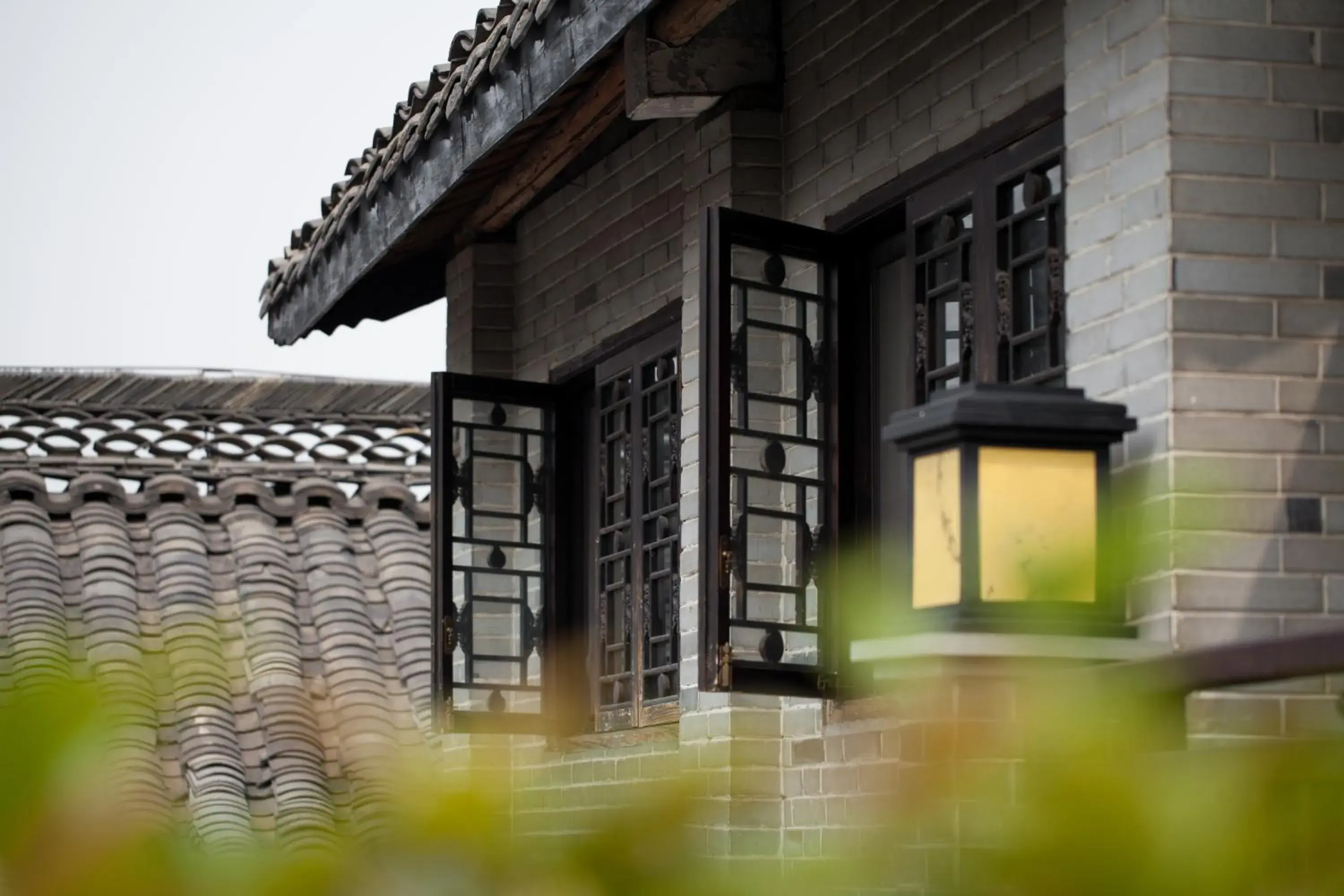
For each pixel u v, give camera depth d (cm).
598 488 948
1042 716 156
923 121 672
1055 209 592
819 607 692
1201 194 508
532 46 722
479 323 1025
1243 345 503
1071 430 469
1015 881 121
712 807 125
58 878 100
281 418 1376
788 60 770
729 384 669
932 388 655
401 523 1361
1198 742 477
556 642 955
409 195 873
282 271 1062
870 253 722
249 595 1284
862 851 130
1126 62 528
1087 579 243
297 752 1180
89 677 106
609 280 921
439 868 117
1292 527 496
